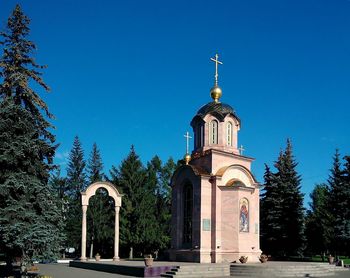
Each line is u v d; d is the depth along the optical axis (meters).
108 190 51.69
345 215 51.06
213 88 47.59
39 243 25.30
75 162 79.44
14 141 26.73
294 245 56.16
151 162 74.44
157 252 68.38
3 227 24.62
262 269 34.22
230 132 45.56
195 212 41.25
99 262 43.69
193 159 44.75
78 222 70.69
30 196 26.61
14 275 27.34
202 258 39.69
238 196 40.97
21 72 29.52
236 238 40.22
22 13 29.81
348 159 52.88
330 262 45.56
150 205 66.69
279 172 59.75
